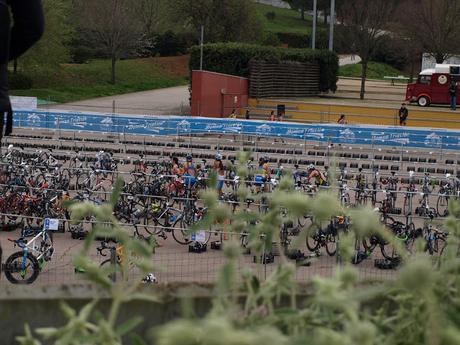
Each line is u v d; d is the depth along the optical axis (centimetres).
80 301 289
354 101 5722
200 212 2064
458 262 197
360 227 180
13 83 6131
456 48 6425
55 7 6350
